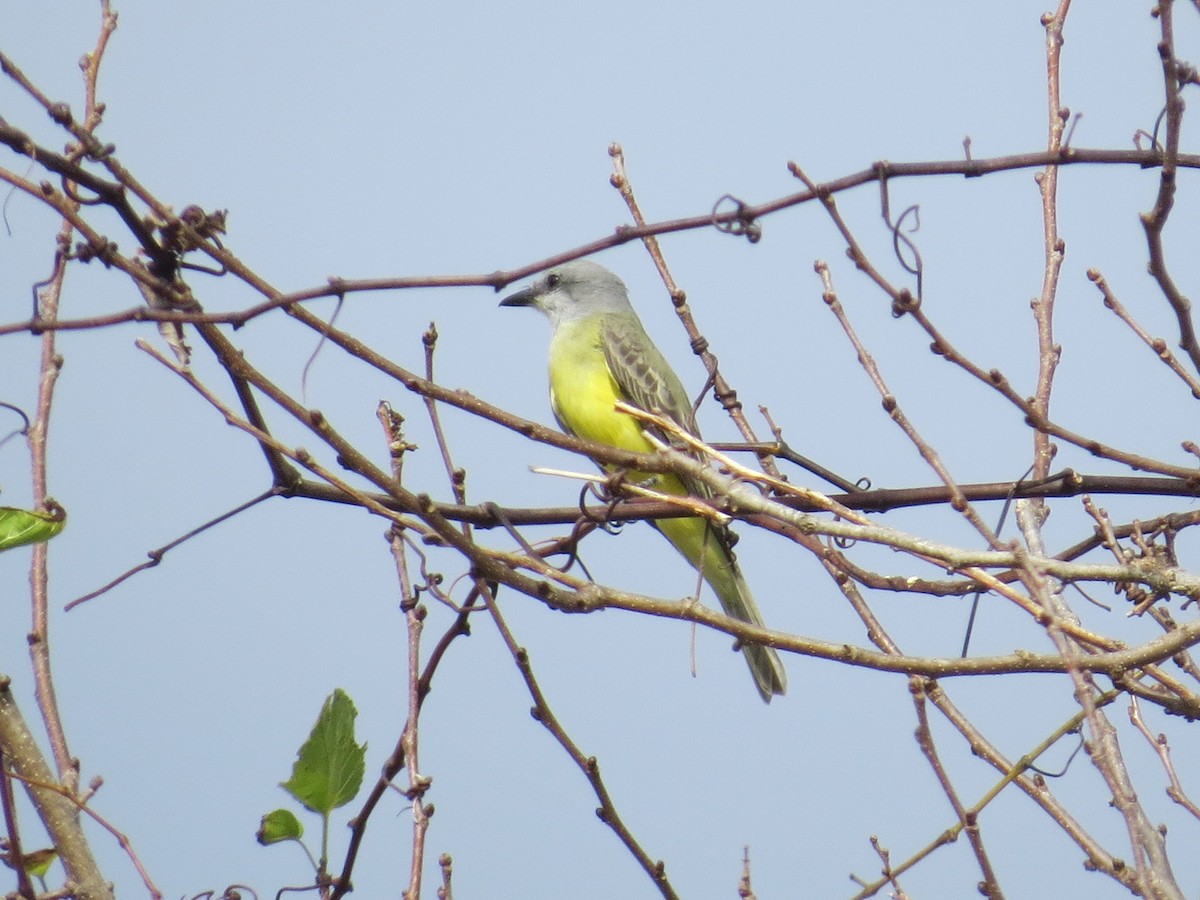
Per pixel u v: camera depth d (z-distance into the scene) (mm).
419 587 7664
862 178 7129
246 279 6969
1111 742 7422
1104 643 7281
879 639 8344
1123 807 6664
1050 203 9297
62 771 6867
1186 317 7625
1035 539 8602
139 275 6789
